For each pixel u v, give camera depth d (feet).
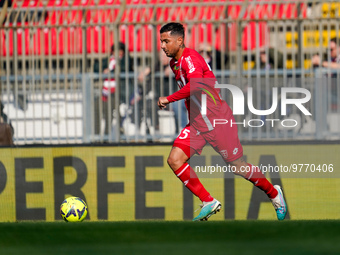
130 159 80.59
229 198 79.30
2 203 81.82
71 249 43.57
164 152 80.28
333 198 78.84
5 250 43.57
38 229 53.83
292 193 79.25
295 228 52.16
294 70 84.89
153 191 80.28
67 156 81.30
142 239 47.67
